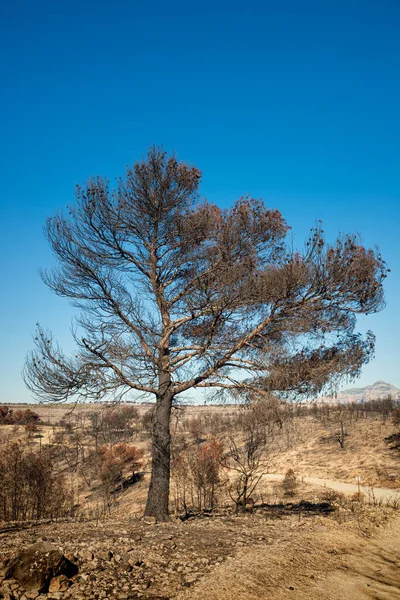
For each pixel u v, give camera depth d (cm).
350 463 4919
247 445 1486
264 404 1162
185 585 593
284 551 808
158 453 1177
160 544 777
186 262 1286
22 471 1967
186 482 1928
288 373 1173
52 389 1108
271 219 1295
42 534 863
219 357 1227
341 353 1237
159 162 1286
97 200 1231
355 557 873
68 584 563
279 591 614
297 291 1157
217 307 1159
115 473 3419
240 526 1044
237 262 1228
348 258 1171
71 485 2884
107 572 618
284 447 5866
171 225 1279
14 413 7006
